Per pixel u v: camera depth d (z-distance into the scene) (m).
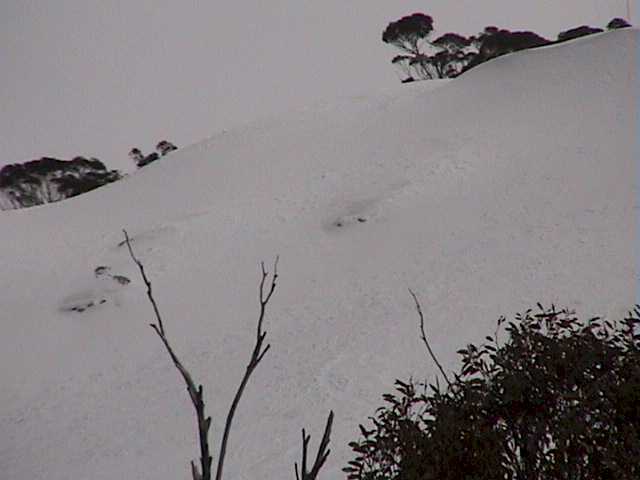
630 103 53.00
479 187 45.56
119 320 38.19
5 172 117.06
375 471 5.80
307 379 25.98
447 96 72.06
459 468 5.36
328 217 47.44
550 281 29.27
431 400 6.16
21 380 33.12
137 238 50.50
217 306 38.00
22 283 45.69
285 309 35.34
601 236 32.50
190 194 63.62
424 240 39.28
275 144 73.00
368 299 33.44
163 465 21.53
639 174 38.94
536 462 5.54
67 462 23.56
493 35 113.00
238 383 27.42
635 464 5.01
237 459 20.64
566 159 46.00
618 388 5.56
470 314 28.33
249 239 47.56
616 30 69.19
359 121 74.56
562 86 62.09
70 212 66.19
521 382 5.83
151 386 29.45
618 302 25.11
